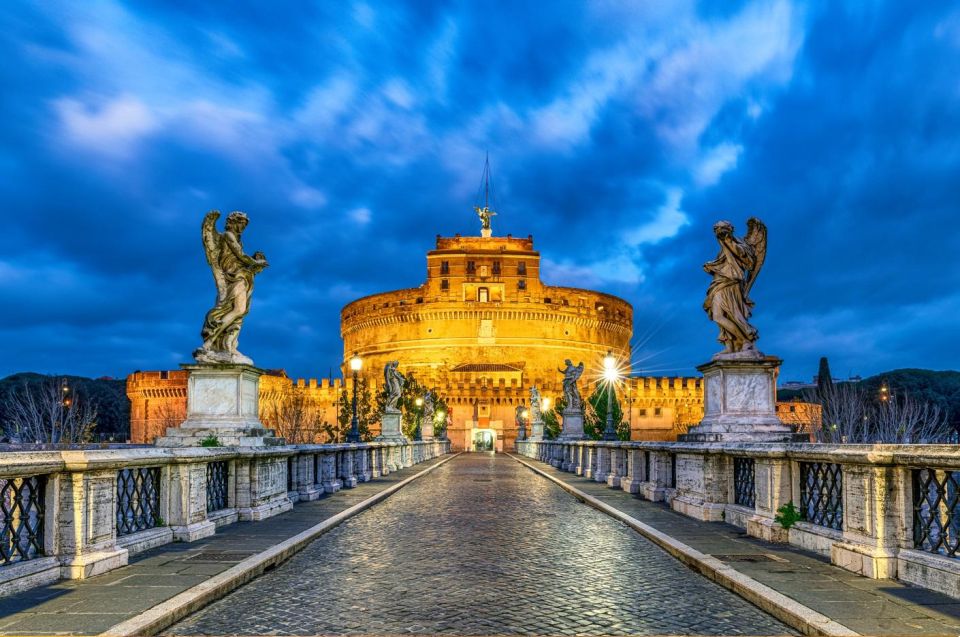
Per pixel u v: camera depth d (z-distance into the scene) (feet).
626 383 437.58
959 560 26.68
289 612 26.96
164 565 32.86
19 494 28.63
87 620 23.89
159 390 425.28
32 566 28.55
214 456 43.60
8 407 301.43
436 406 324.39
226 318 55.42
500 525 51.62
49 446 83.51
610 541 43.70
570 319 465.88
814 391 337.31
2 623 23.53
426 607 27.73
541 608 27.53
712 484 48.34
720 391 53.78
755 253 55.93
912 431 248.93
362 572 34.37
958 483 26.91
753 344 54.60
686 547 37.40
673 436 439.22
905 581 28.86
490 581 32.35
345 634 24.22
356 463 93.61
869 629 22.80
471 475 119.65
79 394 428.15
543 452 181.16
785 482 39.01
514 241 488.02
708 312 56.18
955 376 384.68
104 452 33.35
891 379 372.99
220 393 54.54
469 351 450.71
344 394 332.80
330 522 48.91
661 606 27.76
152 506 39.55
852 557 30.96
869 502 30.42
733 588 29.66
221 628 24.90
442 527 50.52
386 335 471.21
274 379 433.48
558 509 62.85
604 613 26.81
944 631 22.58
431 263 463.42
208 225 56.39
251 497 49.70
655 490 64.34
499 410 416.46
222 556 35.12
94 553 31.32
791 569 31.58
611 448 88.12
